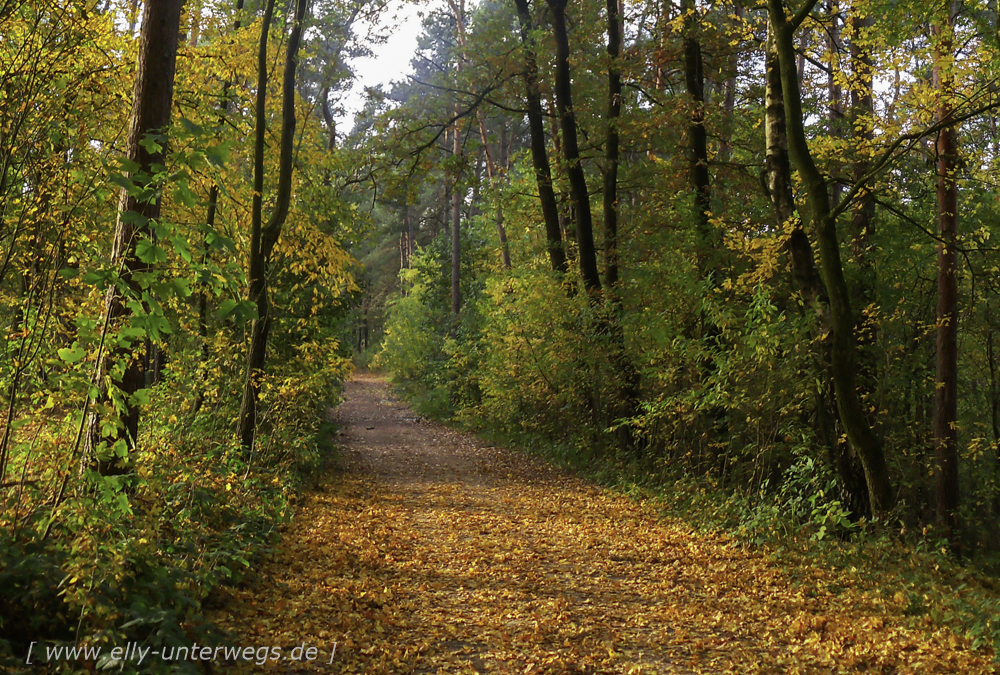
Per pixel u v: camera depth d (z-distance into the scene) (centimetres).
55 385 460
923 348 1391
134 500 591
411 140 1780
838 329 909
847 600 687
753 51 1598
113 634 383
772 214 1547
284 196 1064
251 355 1038
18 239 527
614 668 522
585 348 1576
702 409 1173
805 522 966
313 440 1303
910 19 974
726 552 881
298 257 1361
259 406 1147
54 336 534
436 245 3497
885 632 593
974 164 1224
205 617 522
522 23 1802
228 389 1108
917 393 1433
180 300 884
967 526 1322
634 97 1931
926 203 1370
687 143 1488
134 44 845
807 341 987
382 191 1784
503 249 2627
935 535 1080
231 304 429
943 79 1018
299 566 710
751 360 1053
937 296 1316
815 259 1238
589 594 707
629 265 1630
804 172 921
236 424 1135
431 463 1684
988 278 1398
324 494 1154
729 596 703
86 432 570
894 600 678
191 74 1169
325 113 1870
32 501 479
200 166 443
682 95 1448
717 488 1160
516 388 1883
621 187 1795
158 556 511
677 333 1245
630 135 1566
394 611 623
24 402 504
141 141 441
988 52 962
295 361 1242
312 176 1344
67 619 407
